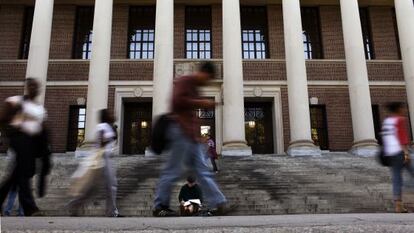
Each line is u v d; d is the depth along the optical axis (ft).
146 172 47.60
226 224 15.08
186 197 33.14
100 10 66.59
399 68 78.89
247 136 76.89
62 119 74.38
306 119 61.67
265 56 80.28
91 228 14.35
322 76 77.71
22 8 80.94
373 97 77.15
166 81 63.31
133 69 76.74
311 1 82.17
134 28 81.20
